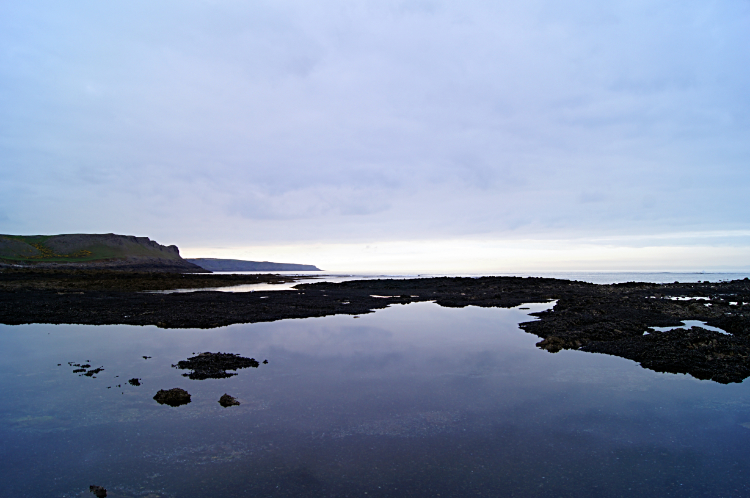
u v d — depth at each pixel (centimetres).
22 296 3747
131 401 1105
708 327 2061
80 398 1129
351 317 2698
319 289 5438
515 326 2319
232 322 2433
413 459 799
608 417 1001
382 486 703
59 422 970
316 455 814
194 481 719
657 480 722
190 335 2039
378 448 844
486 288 5056
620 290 4428
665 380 1291
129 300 3522
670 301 2998
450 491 688
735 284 5078
